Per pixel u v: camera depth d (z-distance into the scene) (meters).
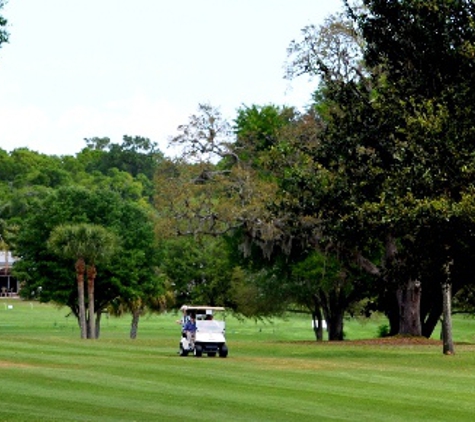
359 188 46.56
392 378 54.41
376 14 42.09
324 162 50.91
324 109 87.94
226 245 109.00
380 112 44.31
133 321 134.88
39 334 138.62
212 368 56.38
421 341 89.56
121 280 118.75
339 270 100.19
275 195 89.56
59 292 114.25
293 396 44.16
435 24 39.75
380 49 42.84
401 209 40.09
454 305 107.81
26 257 116.81
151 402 40.38
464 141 39.22
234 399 42.22
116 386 45.34
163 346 81.38
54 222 115.69
